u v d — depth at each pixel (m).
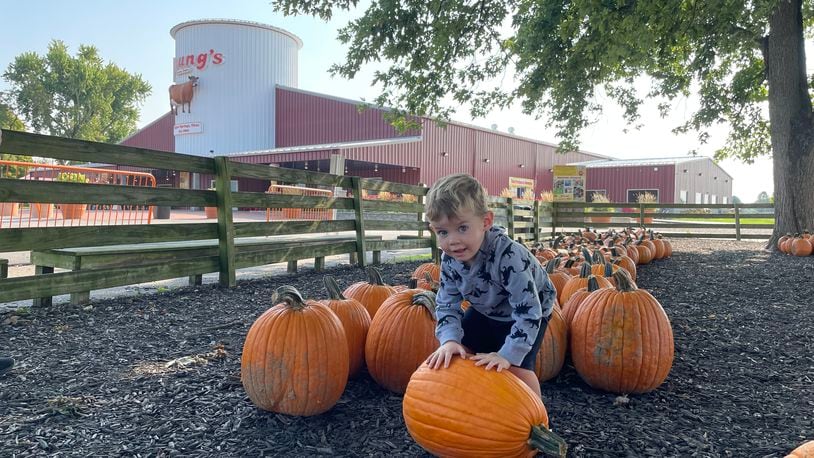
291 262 8.06
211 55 36.25
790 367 3.67
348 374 2.96
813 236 11.44
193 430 2.54
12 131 4.29
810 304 5.88
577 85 13.17
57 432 2.49
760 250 13.01
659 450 2.39
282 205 7.38
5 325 4.41
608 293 3.18
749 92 15.73
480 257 2.34
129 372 3.35
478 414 2.02
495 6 12.60
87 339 4.11
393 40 12.22
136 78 64.69
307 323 2.70
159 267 5.79
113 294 5.89
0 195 4.31
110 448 2.35
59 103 60.03
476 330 2.56
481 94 14.85
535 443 1.98
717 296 6.40
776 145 12.28
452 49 13.15
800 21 11.82
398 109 14.30
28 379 3.20
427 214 2.22
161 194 5.75
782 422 2.73
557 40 11.82
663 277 8.16
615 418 2.76
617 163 41.75
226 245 6.43
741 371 3.57
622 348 2.99
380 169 33.97
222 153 36.81
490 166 37.03
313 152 26.91
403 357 2.90
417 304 3.02
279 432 2.55
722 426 2.67
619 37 9.31
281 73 37.41
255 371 2.65
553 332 3.16
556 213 17.97
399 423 2.66
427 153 31.47
